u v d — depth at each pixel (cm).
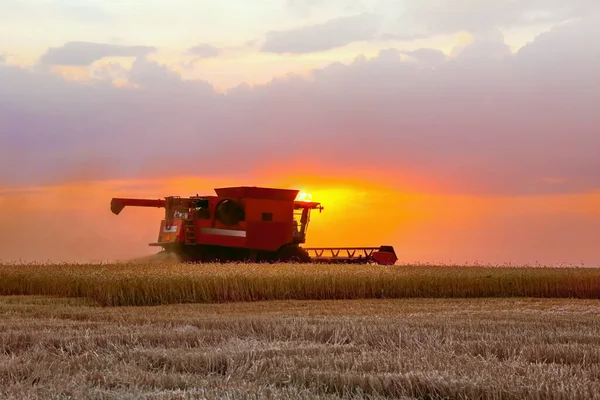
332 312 1988
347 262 3578
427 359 1022
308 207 3666
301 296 2541
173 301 2333
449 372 924
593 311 2058
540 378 873
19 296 2455
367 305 2262
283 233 3562
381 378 882
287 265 2909
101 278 2253
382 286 2625
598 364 993
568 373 913
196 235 3497
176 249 3538
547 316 1845
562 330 1392
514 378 873
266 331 1348
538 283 2730
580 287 2720
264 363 995
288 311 2019
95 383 909
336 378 893
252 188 3497
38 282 2578
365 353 1067
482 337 1242
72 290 2462
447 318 1734
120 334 1266
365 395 850
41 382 898
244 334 1330
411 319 1650
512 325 1491
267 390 845
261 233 3519
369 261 3578
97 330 1370
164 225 3572
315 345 1176
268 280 2492
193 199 3541
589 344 1172
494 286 2712
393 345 1157
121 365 1003
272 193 3544
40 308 1966
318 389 873
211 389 846
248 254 3538
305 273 2575
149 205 3634
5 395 839
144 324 1486
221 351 1089
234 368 985
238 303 2325
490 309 2133
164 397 816
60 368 987
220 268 2647
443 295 2680
